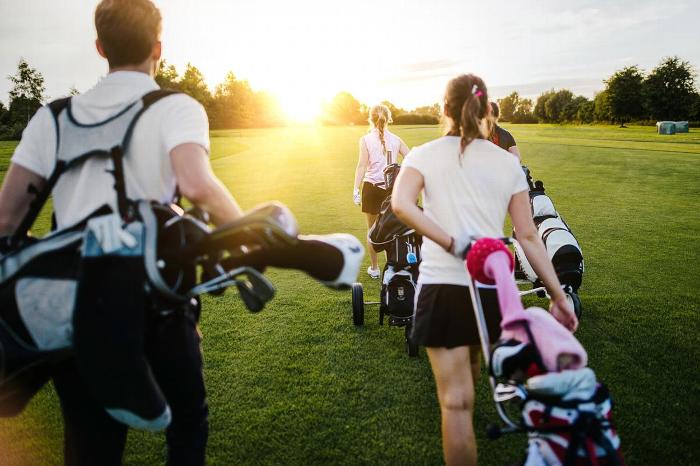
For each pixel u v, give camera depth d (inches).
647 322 164.7
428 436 108.5
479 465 99.7
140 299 51.0
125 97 60.5
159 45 66.2
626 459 100.0
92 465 63.1
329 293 202.7
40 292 51.9
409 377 133.3
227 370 138.3
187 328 62.1
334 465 100.0
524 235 84.1
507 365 64.2
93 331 49.6
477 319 73.0
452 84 83.3
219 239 52.9
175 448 65.9
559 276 147.4
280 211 54.4
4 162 822.5
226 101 3602.4
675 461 99.6
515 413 117.8
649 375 131.6
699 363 137.8
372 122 217.3
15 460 102.3
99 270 50.5
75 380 60.5
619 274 221.8
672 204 389.4
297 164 760.3
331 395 125.0
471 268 70.2
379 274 224.8
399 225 146.6
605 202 400.8
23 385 58.3
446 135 85.7
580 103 4111.7
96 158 58.5
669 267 231.6
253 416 116.3
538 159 762.8
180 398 63.1
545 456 61.7
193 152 57.9
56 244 53.9
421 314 82.7
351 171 656.4
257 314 179.3
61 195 59.8
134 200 57.6
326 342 155.3
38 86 2365.9
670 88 3110.2
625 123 3395.7
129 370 50.5
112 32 61.2
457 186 81.6
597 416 60.2
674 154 824.9
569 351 59.6
